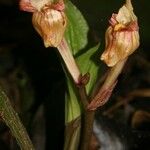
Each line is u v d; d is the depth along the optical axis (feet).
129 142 1.21
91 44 0.99
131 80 1.56
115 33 0.79
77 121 0.97
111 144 1.21
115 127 1.24
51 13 0.80
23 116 1.38
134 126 1.30
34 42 1.74
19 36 1.83
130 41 0.79
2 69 1.64
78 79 0.86
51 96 1.29
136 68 1.64
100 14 1.62
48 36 0.80
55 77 1.54
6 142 1.31
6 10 2.01
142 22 1.60
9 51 1.73
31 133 1.25
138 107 1.39
